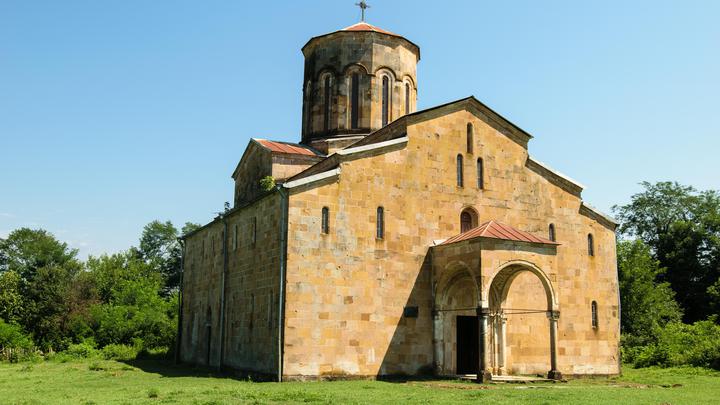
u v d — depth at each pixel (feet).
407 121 93.25
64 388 77.56
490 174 99.09
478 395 64.54
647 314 175.63
